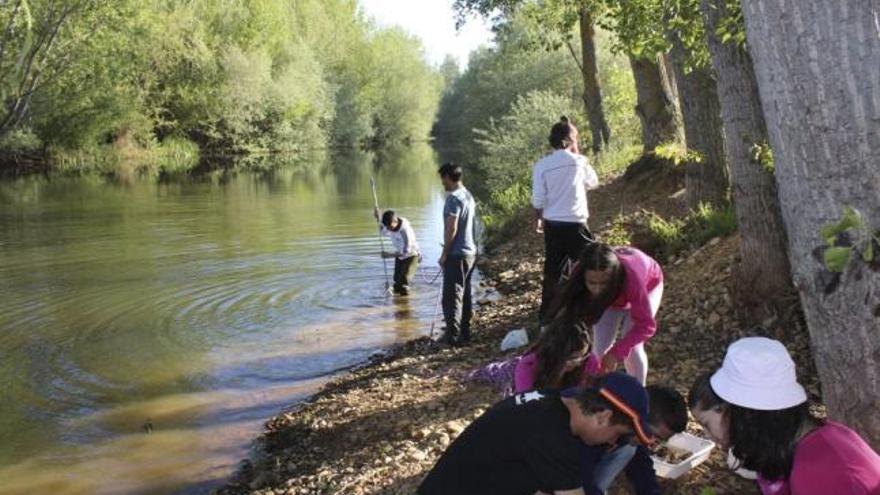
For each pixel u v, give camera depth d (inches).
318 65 2310.5
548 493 118.9
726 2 244.7
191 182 1316.4
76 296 466.6
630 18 334.0
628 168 593.9
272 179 1385.3
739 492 167.0
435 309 421.1
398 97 2829.7
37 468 244.4
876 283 118.5
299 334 384.5
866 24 113.0
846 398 127.0
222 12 1996.8
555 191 294.5
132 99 1724.9
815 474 107.3
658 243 394.3
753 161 245.0
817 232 121.8
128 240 674.8
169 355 352.8
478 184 1152.8
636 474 148.0
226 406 293.3
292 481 222.5
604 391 112.8
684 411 120.6
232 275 518.3
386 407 267.0
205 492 227.5
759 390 112.0
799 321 241.6
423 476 205.2
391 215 455.8
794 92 119.2
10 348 366.0
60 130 1590.8
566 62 1311.5
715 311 269.7
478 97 1669.5
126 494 227.5
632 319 181.8
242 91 1955.0
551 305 172.1
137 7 1259.8
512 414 120.9
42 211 893.8
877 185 115.3
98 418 283.1
